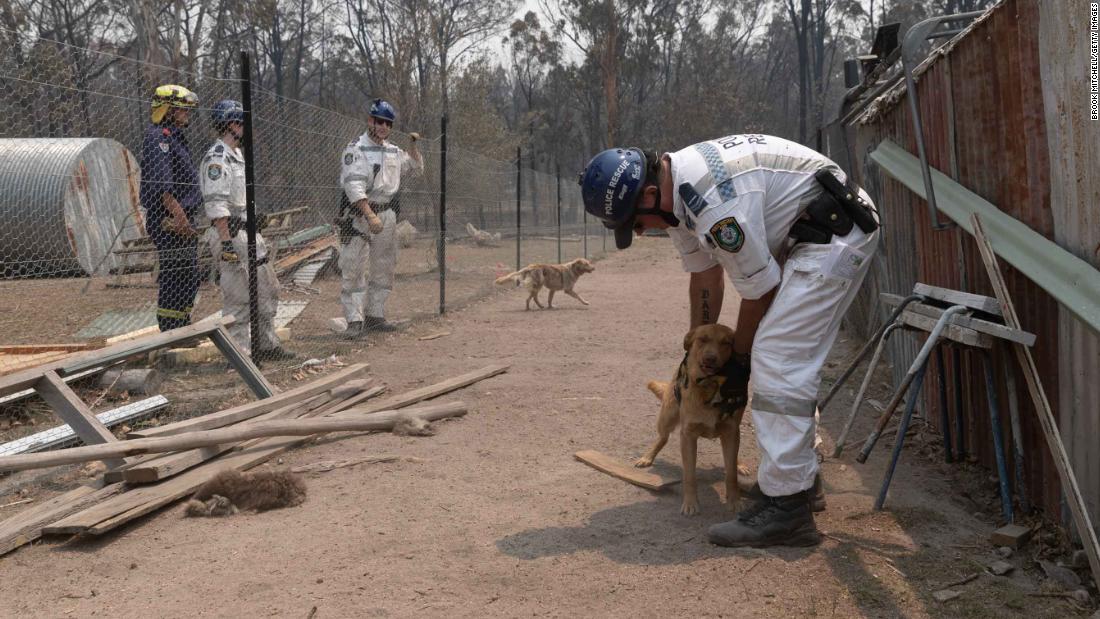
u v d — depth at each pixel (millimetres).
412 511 3990
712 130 48938
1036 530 3559
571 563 3393
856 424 5508
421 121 34688
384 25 35406
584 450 4941
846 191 3502
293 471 4605
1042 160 3432
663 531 3725
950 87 4406
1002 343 3664
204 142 7891
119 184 12789
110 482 4277
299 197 9234
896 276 6383
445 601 3070
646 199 3545
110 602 3125
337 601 3072
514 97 65688
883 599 3066
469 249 17328
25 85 6441
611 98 42906
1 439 5238
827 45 63562
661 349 8195
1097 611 2898
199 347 7176
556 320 10242
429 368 7320
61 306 10836
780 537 3508
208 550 3582
